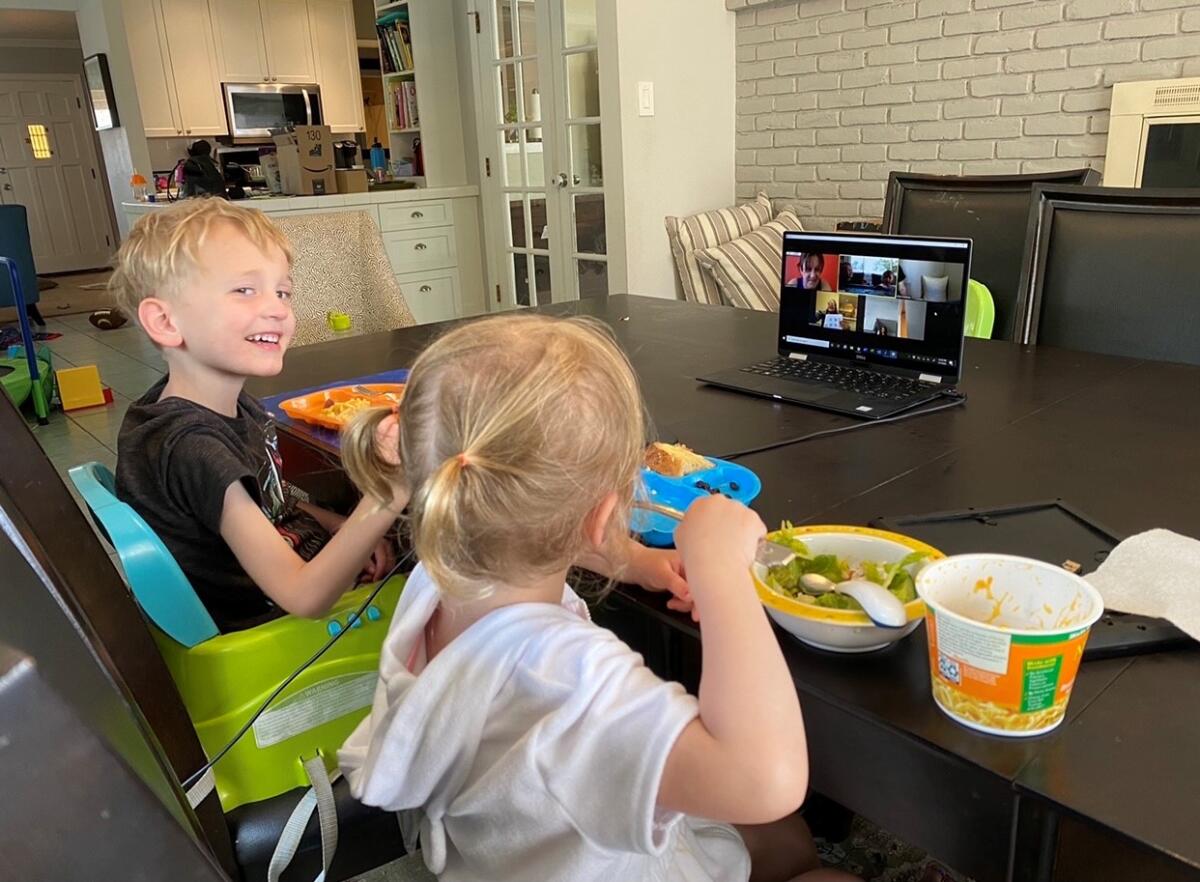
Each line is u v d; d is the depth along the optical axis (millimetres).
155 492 994
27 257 5484
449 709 596
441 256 4770
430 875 918
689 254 3393
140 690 730
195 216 1053
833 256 1397
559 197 4195
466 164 4941
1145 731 544
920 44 3248
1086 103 2895
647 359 1567
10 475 625
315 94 7297
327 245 2141
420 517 579
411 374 631
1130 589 676
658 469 948
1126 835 464
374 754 626
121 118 5484
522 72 4281
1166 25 2670
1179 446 1034
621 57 3477
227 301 1046
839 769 621
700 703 544
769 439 1120
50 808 357
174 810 417
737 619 562
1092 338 1611
